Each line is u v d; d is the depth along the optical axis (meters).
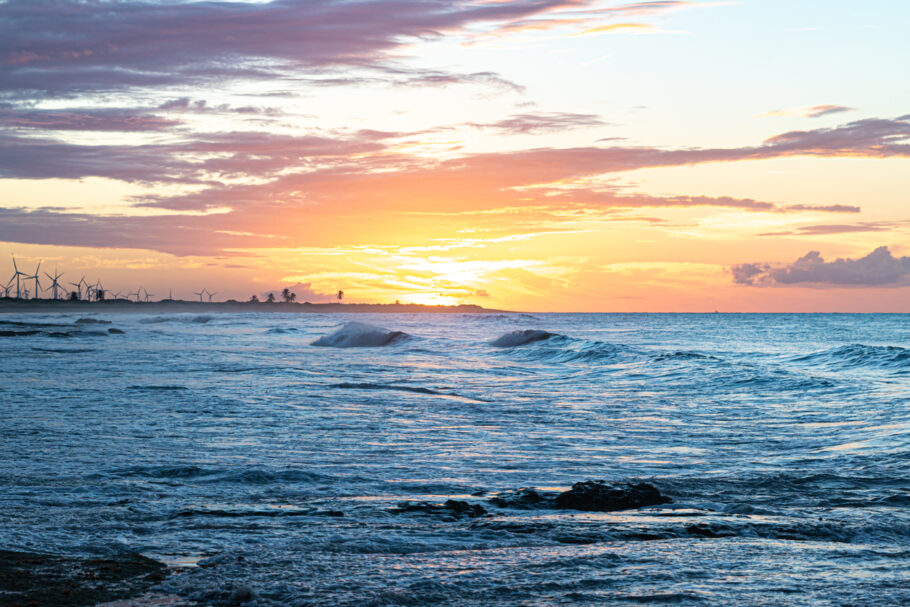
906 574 6.71
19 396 23.64
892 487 11.72
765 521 9.09
